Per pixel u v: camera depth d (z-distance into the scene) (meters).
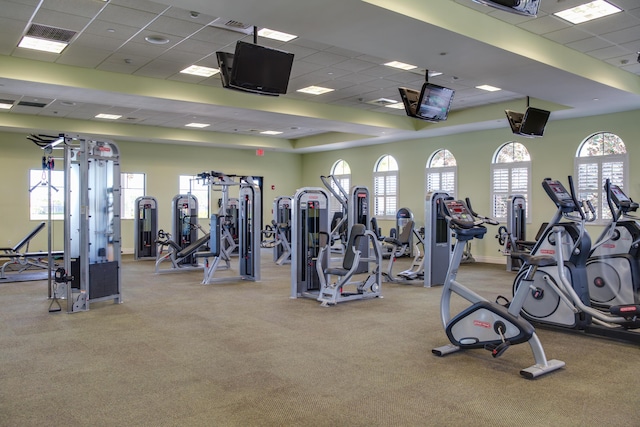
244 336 4.89
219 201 14.31
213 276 9.14
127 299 6.88
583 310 4.57
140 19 5.90
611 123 9.59
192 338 4.82
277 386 3.52
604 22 5.94
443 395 3.35
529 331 3.78
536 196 10.79
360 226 6.51
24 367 3.95
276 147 15.41
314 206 7.13
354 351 4.38
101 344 4.61
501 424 2.90
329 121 10.70
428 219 7.85
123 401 3.25
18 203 12.27
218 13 4.83
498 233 11.20
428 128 11.73
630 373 3.80
